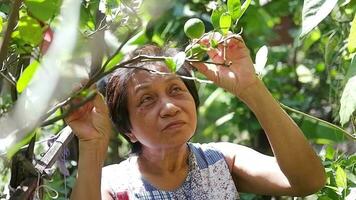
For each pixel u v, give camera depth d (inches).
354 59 75.4
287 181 75.2
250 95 69.5
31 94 45.9
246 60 69.2
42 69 43.9
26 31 53.2
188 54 62.8
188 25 60.3
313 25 63.5
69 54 43.1
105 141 65.5
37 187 62.6
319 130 132.7
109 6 55.1
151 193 76.3
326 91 145.2
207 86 155.6
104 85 77.8
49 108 47.1
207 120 159.6
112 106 75.9
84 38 49.9
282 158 71.5
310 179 72.7
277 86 151.0
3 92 65.6
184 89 74.3
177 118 73.2
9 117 46.4
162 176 77.0
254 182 77.8
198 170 77.5
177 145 73.9
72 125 64.9
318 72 148.3
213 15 61.3
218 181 77.5
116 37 53.8
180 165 77.4
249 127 144.2
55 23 51.3
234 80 68.9
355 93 73.6
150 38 100.7
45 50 53.1
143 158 78.2
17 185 62.4
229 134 152.6
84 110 64.6
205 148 79.7
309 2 64.4
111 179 77.5
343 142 107.8
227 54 69.0
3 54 49.3
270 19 148.9
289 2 149.0
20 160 61.9
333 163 88.4
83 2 58.2
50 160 66.7
